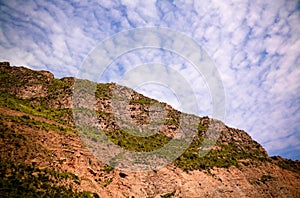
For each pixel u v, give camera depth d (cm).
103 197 4359
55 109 7412
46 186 3819
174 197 5191
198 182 6000
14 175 3691
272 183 7181
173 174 5847
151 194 5022
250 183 6856
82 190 4203
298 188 7475
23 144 4350
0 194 3259
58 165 4378
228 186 6381
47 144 4744
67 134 5538
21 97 7650
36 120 5734
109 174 4959
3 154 3947
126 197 4647
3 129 4491
